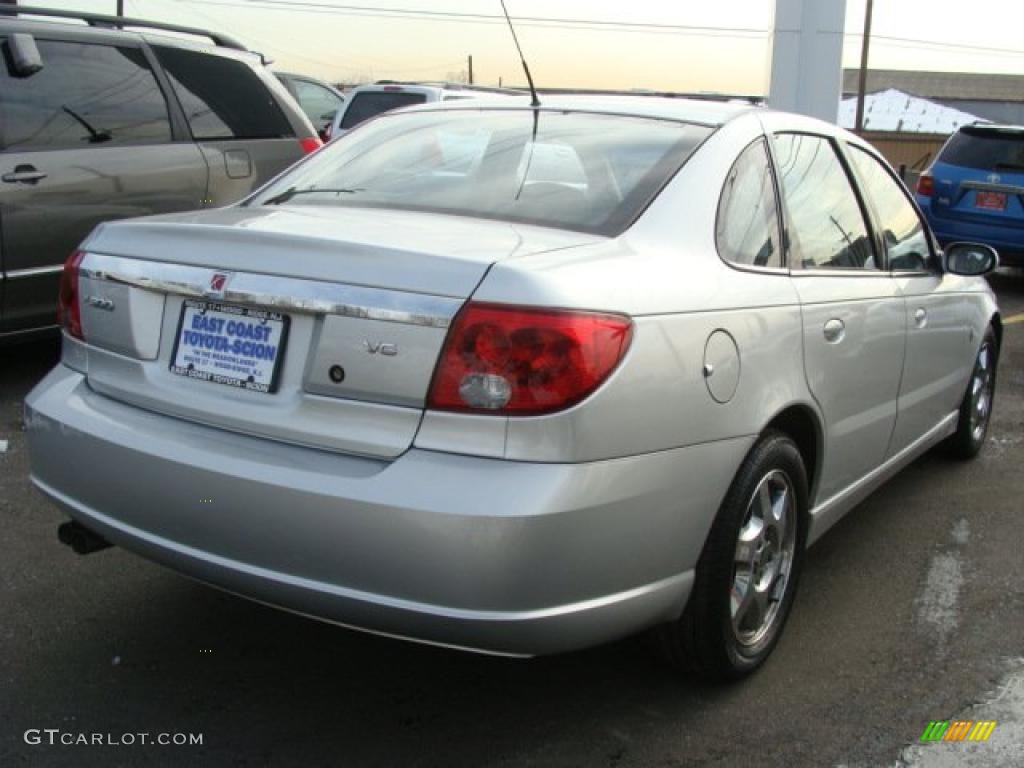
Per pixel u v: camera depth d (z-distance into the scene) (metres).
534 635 2.33
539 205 2.94
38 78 5.54
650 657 3.06
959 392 4.75
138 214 5.85
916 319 3.95
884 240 3.94
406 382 2.34
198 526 2.52
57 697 2.85
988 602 3.63
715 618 2.78
